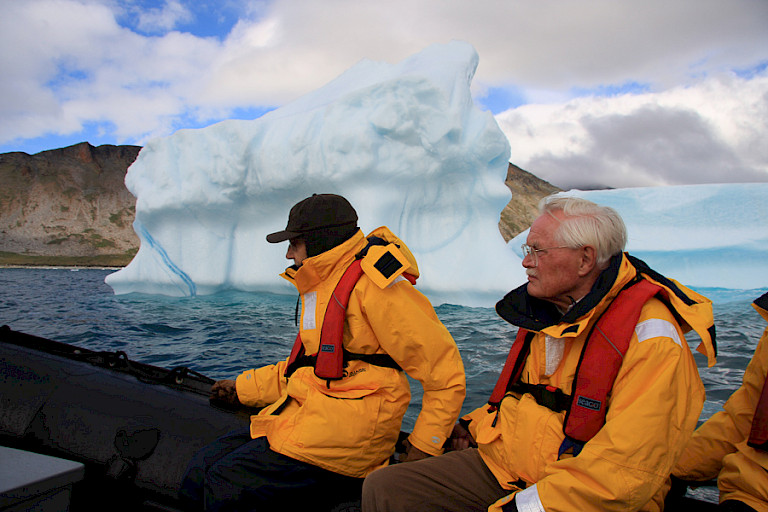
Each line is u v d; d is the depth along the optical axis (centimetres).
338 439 120
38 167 10169
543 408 102
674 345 87
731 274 1245
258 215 1070
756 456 92
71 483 82
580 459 86
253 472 120
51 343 201
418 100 897
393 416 126
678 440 86
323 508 125
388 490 106
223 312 801
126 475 145
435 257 970
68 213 9588
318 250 128
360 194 930
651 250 1312
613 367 91
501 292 890
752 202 1362
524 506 89
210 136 1046
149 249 1180
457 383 123
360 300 121
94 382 174
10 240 8762
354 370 126
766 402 90
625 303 94
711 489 173
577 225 97
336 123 925
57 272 4088
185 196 1060
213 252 1085
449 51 1097
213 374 393
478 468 114
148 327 634
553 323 103
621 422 84
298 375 134
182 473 141
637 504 83
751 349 468
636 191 1522
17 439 160
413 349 119
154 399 166
